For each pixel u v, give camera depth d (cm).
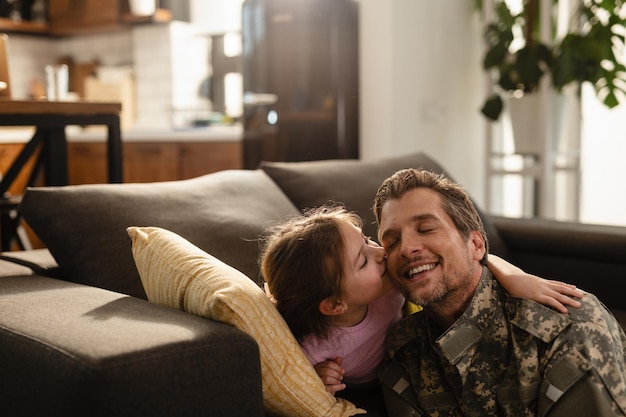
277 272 128
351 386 144
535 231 223
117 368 93
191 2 514
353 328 135
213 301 112
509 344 125
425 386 131
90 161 489
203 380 101
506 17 403
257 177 193
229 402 104
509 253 224
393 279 129
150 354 97
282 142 415
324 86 404
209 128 455
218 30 505
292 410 122
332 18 398
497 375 125
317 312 128
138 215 158
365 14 404
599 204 448
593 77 375
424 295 124
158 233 136
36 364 102
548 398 116
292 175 200
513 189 475
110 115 263
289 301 127
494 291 129
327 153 407
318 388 123
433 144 430
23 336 107
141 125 517
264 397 120
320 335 130
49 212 155
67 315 115
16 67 539
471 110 460
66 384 95
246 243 163
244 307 113
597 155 445
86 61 557
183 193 170
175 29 497
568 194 429
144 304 124
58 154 261
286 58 411
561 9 437
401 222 125
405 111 407
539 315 122
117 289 148
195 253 129
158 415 97
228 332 107
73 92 558
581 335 118
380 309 139
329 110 404
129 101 516
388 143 399
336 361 133
